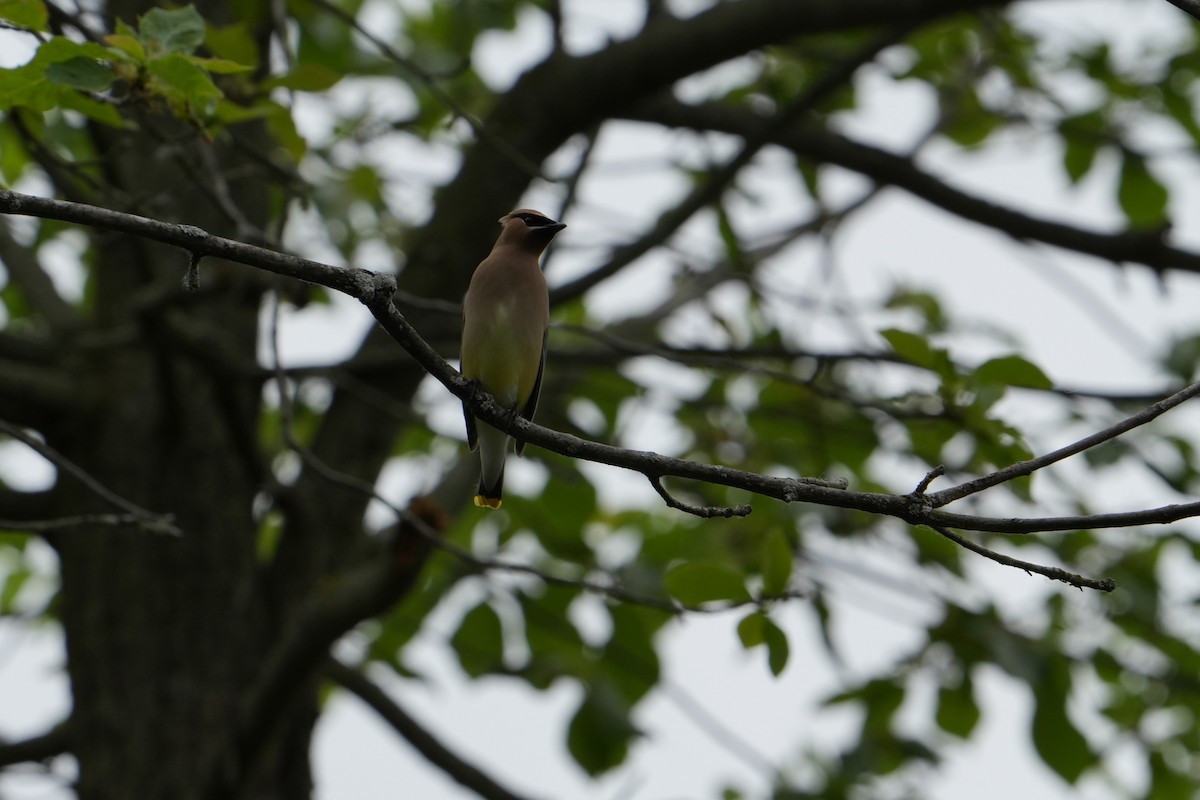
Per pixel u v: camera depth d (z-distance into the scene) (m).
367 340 12.45
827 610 12.33
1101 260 12.94
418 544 9.62
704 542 13.89
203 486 11.41
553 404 13.77
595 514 14.35
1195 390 6.25
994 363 9.45
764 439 14.25
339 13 10.50
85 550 11.16
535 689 12.77
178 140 8.69
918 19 11.95
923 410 10.42
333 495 11.85
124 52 7.26
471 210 12.31
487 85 15.02
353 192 12.67
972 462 11.05
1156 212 14.31
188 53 7.43
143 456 11.30
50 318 11.99
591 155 13.03
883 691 13.02
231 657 11.09
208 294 11.59
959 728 12.92
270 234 11.20
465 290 12.28
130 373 11.53
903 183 13.26
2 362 11.34
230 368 10.85
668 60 12.16
